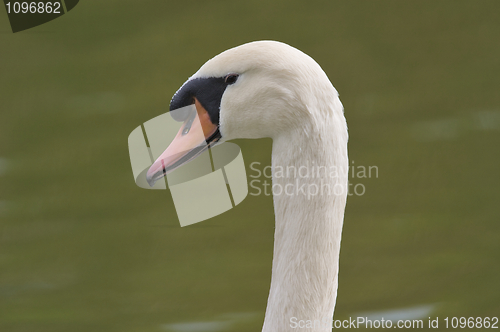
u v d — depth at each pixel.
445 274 10.48
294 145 5.16
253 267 10.81
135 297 10.12
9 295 10.27
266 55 5.20
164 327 9.22
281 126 5.20
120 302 9.98
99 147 14.58
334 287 5.39
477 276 10.37
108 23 19.05
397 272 10.64
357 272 10.68
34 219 12.48
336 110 5.13
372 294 10.08
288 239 5.30
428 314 9.47
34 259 11.29
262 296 9.96
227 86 5.36
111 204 12.88
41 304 10.02
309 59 5.16
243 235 11.81
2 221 12.38
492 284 10.19
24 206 12.84
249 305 9.72
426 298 9.89
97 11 19.08
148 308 9.80
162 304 9.90
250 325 9.18
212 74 5.40
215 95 5.41
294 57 5.13
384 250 11.25
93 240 11.81
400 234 11.70
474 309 9.56
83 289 10.43
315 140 5.09
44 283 10.62
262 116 5.23
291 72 5.09
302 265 5.27
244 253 11.25
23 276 10.80
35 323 9.45
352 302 9.88
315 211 5.19
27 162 14.30
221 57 5.38
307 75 5.08
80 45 18.48
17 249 11.58
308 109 5.05
